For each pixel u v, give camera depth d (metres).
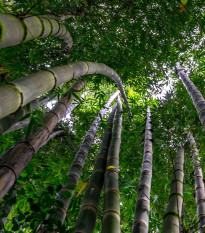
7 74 2.87
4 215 1.59
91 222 1.43
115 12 3.05
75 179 2.27
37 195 1.62
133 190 3.11
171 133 2.83
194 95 3.08
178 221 1.58
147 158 2.51
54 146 4.04
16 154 1.66
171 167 3.29
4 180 1.41
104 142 2.93
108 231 1.29
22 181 1.90
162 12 2.90
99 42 3.19
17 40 1.30
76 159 2.62
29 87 1.31
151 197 3.35
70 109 4.02
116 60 3.56
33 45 2.54
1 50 2.23
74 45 3.63
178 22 3.09
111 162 2.23
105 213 1.47
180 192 1.97
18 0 2.32
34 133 1.96
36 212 1.56
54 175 3.17
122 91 4.13
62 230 1.48
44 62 3.05
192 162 3.05
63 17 2.78
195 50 4.48
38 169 2.75
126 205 3.42
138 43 3.68
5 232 1.49
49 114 2.33
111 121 3.74
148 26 3.47
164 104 3.28
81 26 3.32
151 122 3.40
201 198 2.16
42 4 2.48
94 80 3.78
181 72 4.42
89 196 1.69
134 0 2.96
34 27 1.52
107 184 1.82
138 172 3.93
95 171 2.16
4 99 1.09
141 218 1.59
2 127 1.59
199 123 3.49
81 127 4.13
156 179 3.45
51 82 1.59
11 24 1.19
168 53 3.87
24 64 2.78
